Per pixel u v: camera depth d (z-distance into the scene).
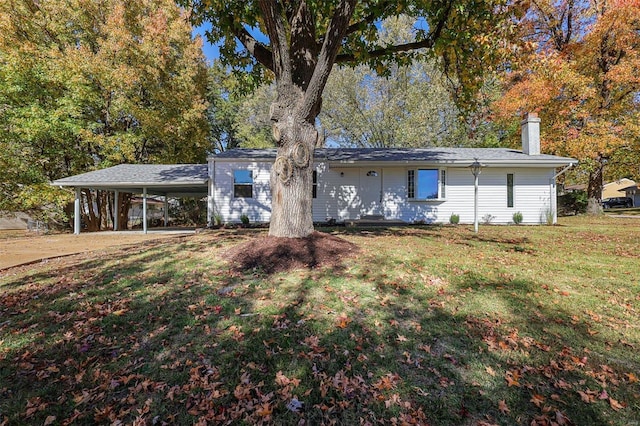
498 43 5.66
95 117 15.77
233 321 3.07
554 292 3.77
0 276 4.79
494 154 13.46
